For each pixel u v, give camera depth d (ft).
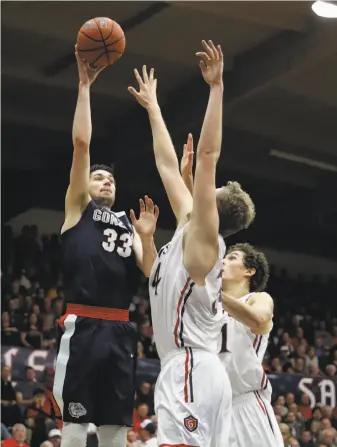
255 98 55.62
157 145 14.78
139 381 46.93
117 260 15.58
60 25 48.01
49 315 53.26
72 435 14.99
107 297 15.38
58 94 57.00
